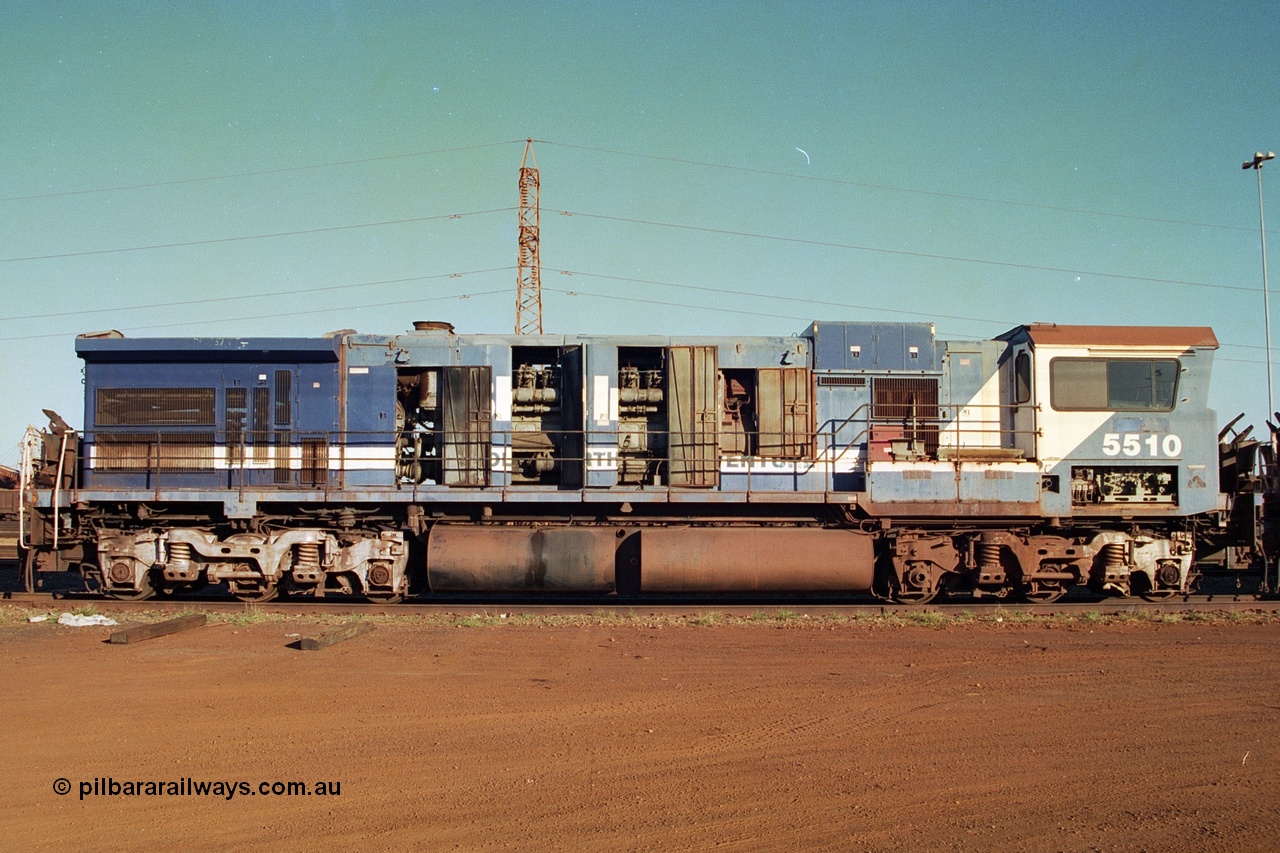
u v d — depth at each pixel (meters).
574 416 17.22
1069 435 16.72
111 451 17.00
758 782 7.34
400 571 16.48
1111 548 16.70
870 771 7.57
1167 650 12.27
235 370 17.19
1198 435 16.92
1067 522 16.81
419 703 9.41
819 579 16.09
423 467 17.41
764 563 15.98
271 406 17.12
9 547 24.62
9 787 7.24
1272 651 12.20
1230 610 15.62
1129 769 7.64
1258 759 7.88
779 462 16.97
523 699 9.59
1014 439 17.30
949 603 16.92
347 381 17.17
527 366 17.55
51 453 16.81
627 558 16.36
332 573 16.53
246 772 7.53
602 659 11.61
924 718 8.96
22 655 11.73
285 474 16.97
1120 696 9.78
